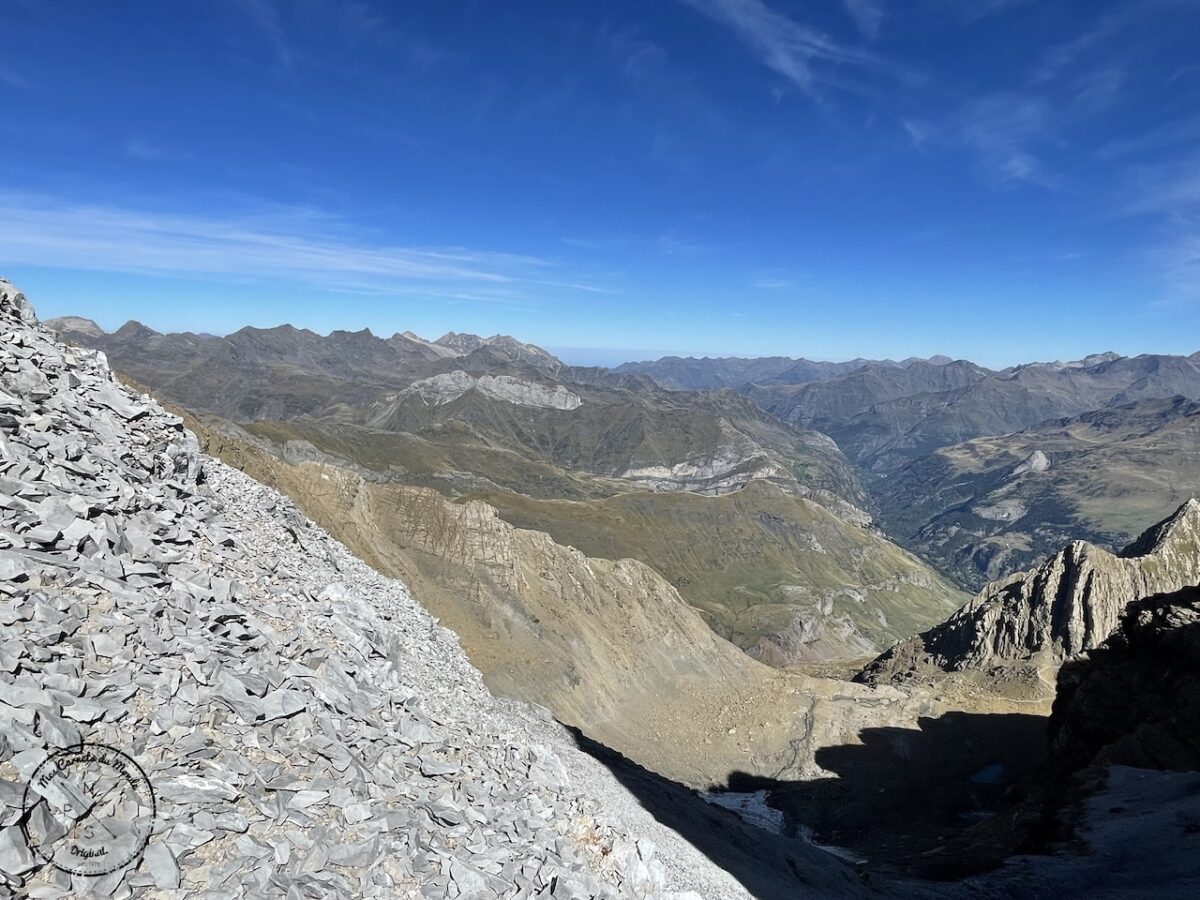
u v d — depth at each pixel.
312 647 20.30
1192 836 49.81
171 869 11.12
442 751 20.30
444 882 14.48
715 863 34.94
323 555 36.38
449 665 37.66
